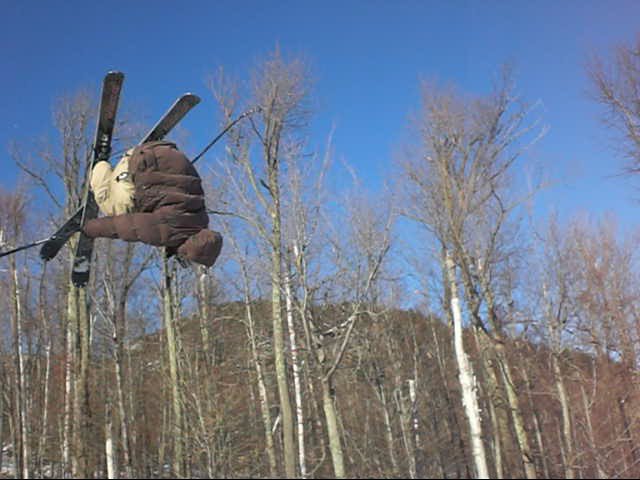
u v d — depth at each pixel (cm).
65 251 2294
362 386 2245
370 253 1712
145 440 2409
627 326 2400
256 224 1617
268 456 1853
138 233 488
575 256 2491
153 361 2720
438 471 1962
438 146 1659
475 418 1305
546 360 2316
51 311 2667
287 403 1547
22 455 2109
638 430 2062
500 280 2008
